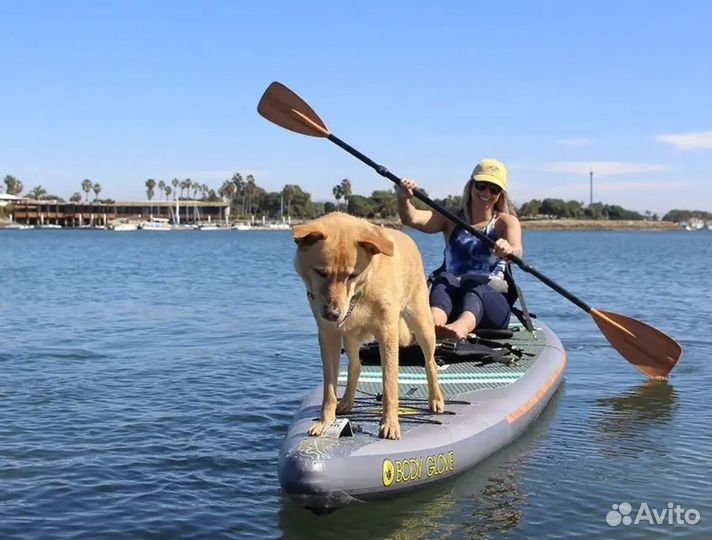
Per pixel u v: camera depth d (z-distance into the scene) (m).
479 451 5.47
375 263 4.64
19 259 40.31
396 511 4.81
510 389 6.46
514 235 7.53
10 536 4.55
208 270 31.17
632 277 27.23
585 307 8.12
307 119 7.47
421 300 5.40
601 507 4.91
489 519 4.71
